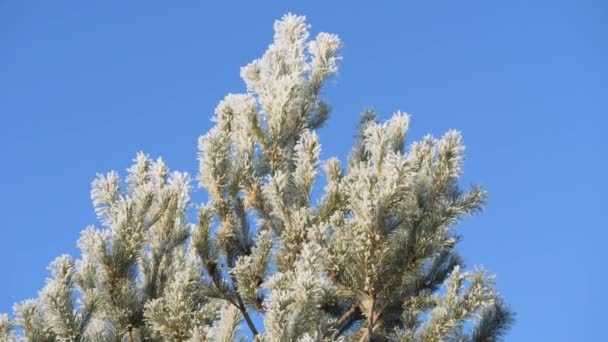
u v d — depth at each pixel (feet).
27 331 26.18
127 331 27.78
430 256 28.14
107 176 29.07
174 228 29.35
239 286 28.73
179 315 26.17
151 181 30.04
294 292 23.59
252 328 29.40
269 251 28.89
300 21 35.35
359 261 27.12
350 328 30.32
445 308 26.53
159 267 29.12
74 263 26.76
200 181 30.58
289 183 31.53
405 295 30.63
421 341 26.68
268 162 32.73
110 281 27.27
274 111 32.37
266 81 33.76
